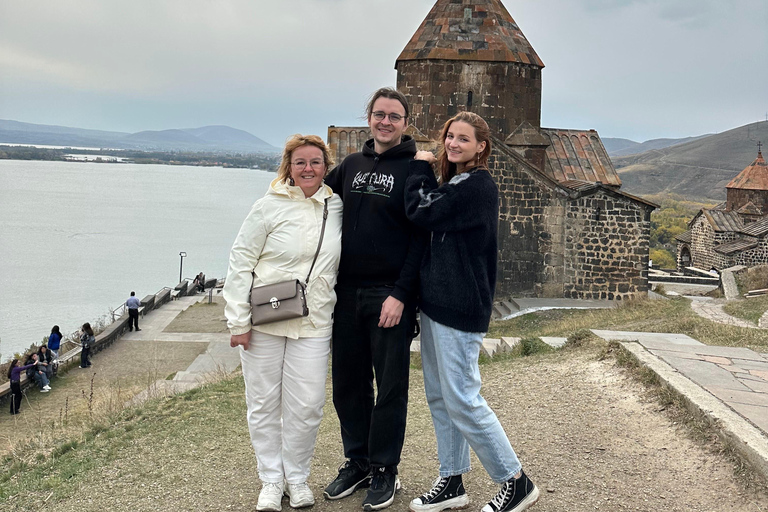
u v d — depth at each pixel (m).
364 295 4.62
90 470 5.78
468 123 4.28
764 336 9.24
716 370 6.60
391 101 4.55
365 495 4.86
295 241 4.55
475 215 4.15
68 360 21.39
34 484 5.61
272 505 4.56
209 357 21.81
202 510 4.71
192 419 7.33
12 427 14.33
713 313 17.59
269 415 4.72
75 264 70.12
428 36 23.41
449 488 4.46
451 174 4.57
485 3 23.84
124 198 175.12
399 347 4.52
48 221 113.00
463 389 4.20
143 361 21.77
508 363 8.98
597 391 6.78
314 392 4.64
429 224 4.20
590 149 24.77
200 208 152.88
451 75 22.95
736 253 44.25
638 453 5.22
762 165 53.19
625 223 21.30
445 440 4.47
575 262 21.38
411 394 7.90
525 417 6.36
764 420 5.11
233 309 4.52
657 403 6.04
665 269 54.22
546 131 25.23
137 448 6.32
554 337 11.92
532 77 23.47
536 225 21.41
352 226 4.64
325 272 4.61
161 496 5.02
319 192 4.72
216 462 5.73
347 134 23.52
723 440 4.95
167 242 92.06
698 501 4.43
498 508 4.17
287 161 4.68
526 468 5.13
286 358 4.65
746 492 4.38
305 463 4.78
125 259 75.19
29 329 40.91
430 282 4.29
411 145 4.71
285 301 4.46
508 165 21.20
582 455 5.30
